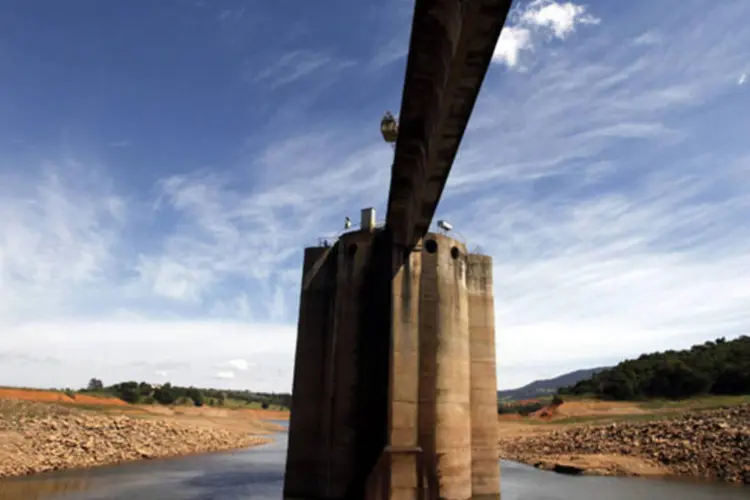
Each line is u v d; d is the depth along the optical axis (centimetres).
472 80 1488
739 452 3862
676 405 9150
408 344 2783
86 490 3039
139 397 13388
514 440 6769
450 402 2862
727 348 11081
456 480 2772
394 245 2923
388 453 2625
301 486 2917
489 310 3391
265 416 17438
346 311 3050
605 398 10619
